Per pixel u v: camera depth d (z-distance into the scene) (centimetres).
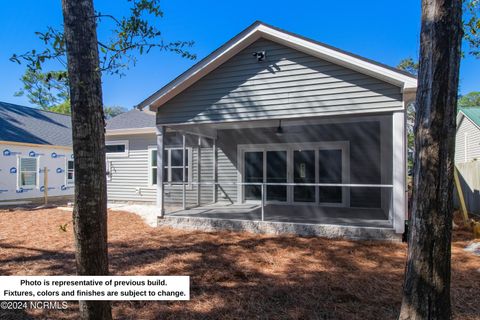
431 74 241
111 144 1308
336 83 639
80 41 234
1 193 1327
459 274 428
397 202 602
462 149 1738
